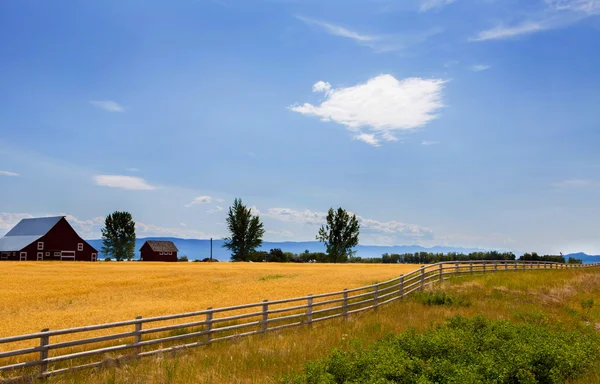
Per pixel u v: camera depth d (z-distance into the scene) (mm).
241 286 33750
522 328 13969
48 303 25578
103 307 23375
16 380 10117
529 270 42906
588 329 17203
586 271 44844
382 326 16719
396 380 9438
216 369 10906
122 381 10148
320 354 12172
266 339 14445
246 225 103812
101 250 121500
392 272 49812
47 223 88062
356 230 94625
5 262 69750
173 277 44094
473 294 25422
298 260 109750
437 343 11398
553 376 9828
